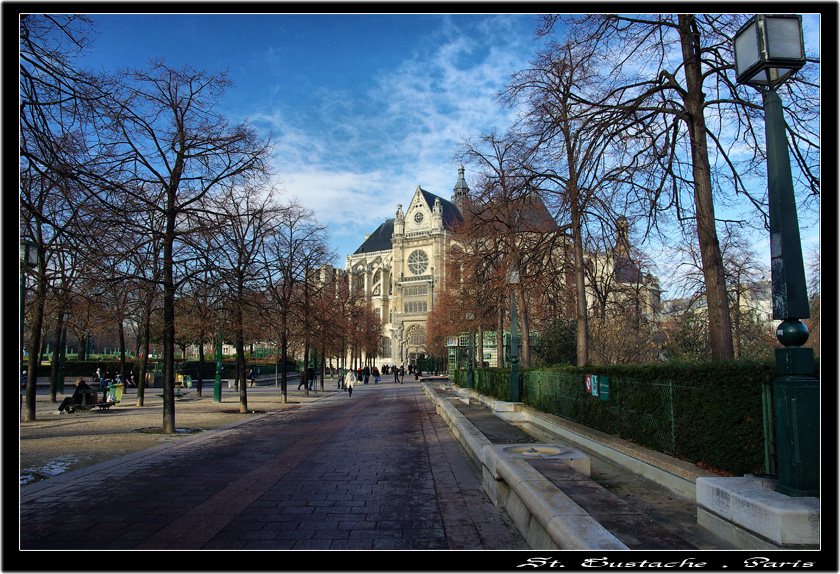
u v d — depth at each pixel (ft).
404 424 63.05
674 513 20.20
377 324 305.94
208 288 56.59
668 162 40.78
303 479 31.17
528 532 18.90
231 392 140.15
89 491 28.12
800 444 15.03
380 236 438.40
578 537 13.14
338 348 182.60
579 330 56.03
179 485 29.58
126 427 57.00
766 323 98.27
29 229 36.29
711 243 38.22
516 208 67.87
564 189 54.80
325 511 24.02
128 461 37.19
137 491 28.12
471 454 38.19
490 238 78.33
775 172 16.10
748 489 16.16
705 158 38.81
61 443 44.55
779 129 16.25
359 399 116.26
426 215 367.25
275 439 49.47
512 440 40.11
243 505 25.14
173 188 53.42
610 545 12.85
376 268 407.64
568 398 45.78
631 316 83.46
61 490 28.32
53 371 88.79
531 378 60.23
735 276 76.84
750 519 14.99
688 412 25.05
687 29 38.29
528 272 65.92
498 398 74.64
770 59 16.01
